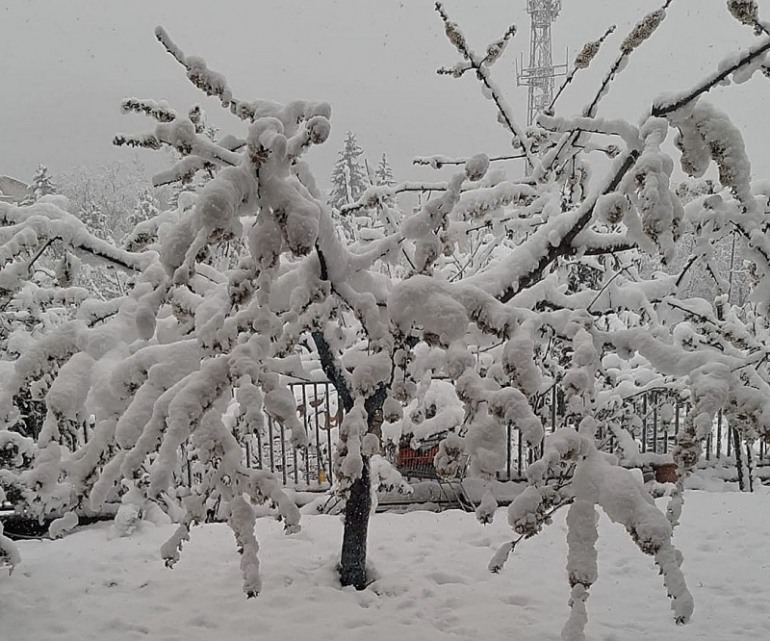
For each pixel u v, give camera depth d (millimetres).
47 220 4965
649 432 9344
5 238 4898
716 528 6691
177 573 5816
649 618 5059
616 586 5605
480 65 5332
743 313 8062
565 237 4484
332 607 5168
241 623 4961
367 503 5500
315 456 8367
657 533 3207
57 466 4281
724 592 5477
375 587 5512
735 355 5387
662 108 3871
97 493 4055
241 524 3473
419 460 7594
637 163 3562
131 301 4723
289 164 3377
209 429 3594
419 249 3955
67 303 6621
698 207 4559
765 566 5902
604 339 4434
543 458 3260
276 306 4441
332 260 4012
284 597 5324
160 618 5070
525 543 6434
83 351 4371
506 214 5965
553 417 7090
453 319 3625
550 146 5750
